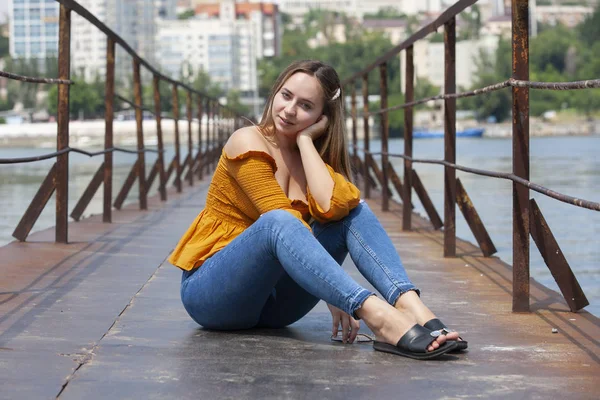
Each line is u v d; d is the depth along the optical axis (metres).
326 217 2.84
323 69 2.96
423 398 2.26
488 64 94.38
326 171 2.88
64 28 4.95
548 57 99.81
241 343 2.83
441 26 4.99
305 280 2.69
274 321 3.05
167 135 54.66
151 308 3.35
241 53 137.88
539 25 140.00
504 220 7.46
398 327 2.66
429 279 4.19
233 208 2.97
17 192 10.29
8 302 3.36
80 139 52.31
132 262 4.48
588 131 74.81
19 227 5.08
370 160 9.75
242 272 2.80
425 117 93.25
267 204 2.88
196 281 2.93
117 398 2.24
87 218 6.82
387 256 2.79
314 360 2.62
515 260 3.36
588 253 5.68
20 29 148.38
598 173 12.81
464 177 13.45
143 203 7.88
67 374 2.43
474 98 84.06
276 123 2.96
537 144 34.72
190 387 2.34
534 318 3.26
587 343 2.85
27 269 4.14
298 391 2.31
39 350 2.68
